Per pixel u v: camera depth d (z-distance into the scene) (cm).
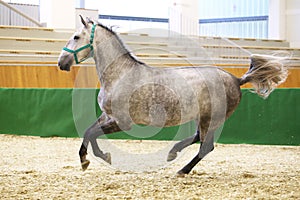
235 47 2017
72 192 606
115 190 621
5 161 902
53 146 1120
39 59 1675
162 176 721
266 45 2311
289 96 1169
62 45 1828
